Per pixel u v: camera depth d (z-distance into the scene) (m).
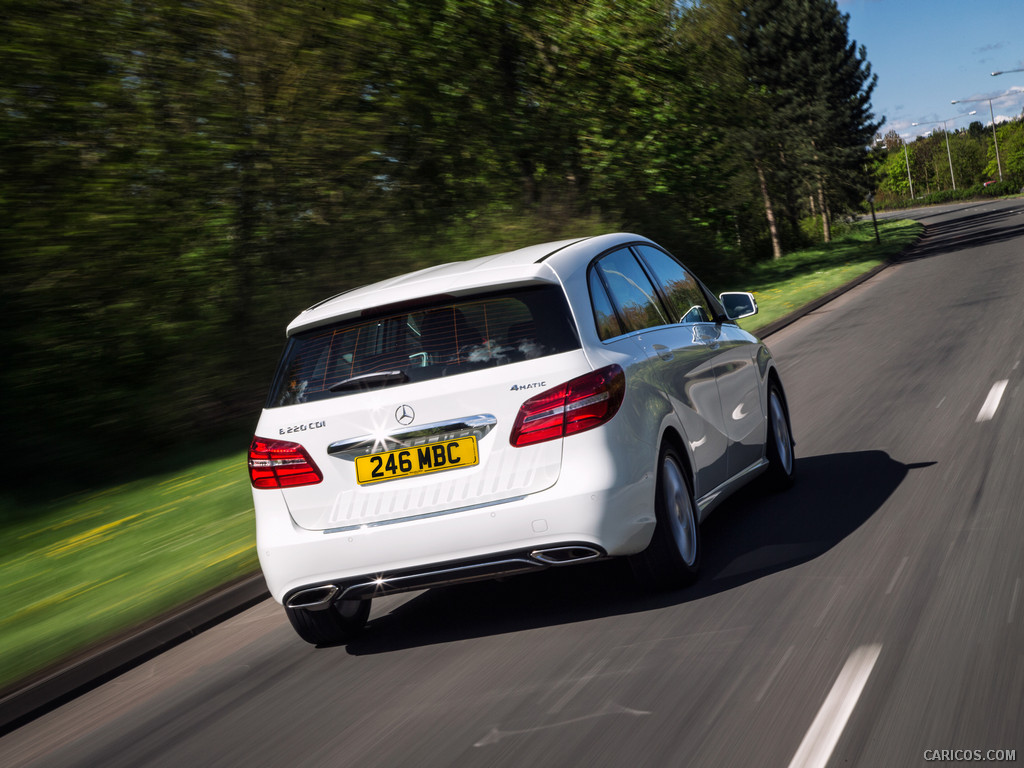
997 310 15.37
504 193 23.72
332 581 4.54
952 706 3.15
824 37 52.75
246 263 15.40
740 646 3.98
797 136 49.91
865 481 6.54
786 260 46.62
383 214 18.17
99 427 12.69
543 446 4.35
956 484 6.05
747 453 6.12
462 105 21.23
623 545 4.42
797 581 4.70
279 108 15.98
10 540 8.63
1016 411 7.91
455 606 5.34
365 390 4.52
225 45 15.12
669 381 5.06
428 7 20.16
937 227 61.19
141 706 4.66
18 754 4.35
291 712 4.16
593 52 27.25
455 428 4.40
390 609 5.57
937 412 8.45
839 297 24.48
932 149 159.12
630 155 28.69
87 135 13.71
